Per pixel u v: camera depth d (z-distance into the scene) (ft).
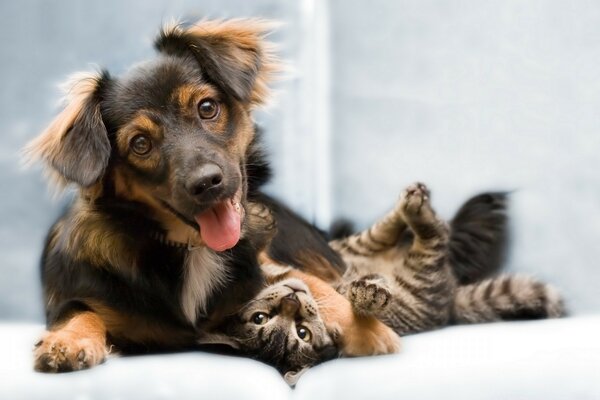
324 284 2.81
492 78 3.66
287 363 2.64
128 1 3.66
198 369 2.48
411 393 2.42
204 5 3.65
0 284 3.55
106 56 3.67
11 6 3.66
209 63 2.61
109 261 2.57
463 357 2.59
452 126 3.68
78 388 2.35
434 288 2.99
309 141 3.59
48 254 2.80
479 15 3.67
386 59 3.72
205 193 2.41
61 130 2.54
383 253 3.19
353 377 2.47
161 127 2.50
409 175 3.65
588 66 3.57
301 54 3.63
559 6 3.60
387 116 3.69
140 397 2.36
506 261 3.42
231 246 2.50
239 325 2.70
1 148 3.64
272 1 3.64
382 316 2.80
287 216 3.17
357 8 3.76
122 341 2.61
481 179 3.62
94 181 2.46
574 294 3.33
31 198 3.60
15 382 2.37
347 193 3.61
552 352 2.61
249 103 2.73
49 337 2.44
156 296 2.60
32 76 3.66
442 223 3.07
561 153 3.56
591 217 3.47
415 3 3.72
